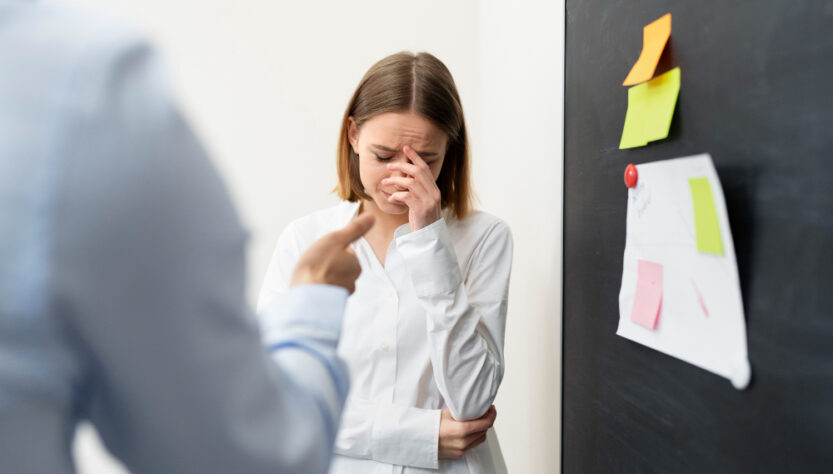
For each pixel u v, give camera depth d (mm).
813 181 590
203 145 385
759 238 677
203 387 364
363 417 1193
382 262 1314
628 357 1022
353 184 1328
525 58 1807
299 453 424
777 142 642
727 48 729
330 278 552
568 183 1321
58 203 317
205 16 2432
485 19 2379
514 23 1938
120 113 337
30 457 324
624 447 1044
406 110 1153
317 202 2490
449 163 1331
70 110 325
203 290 362
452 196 1344
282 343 496
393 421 1171
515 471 1899
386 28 2475
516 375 1889
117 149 331
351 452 1195
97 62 339
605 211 1113
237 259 391
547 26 1582
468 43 2494
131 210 332
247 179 2467
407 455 1161
